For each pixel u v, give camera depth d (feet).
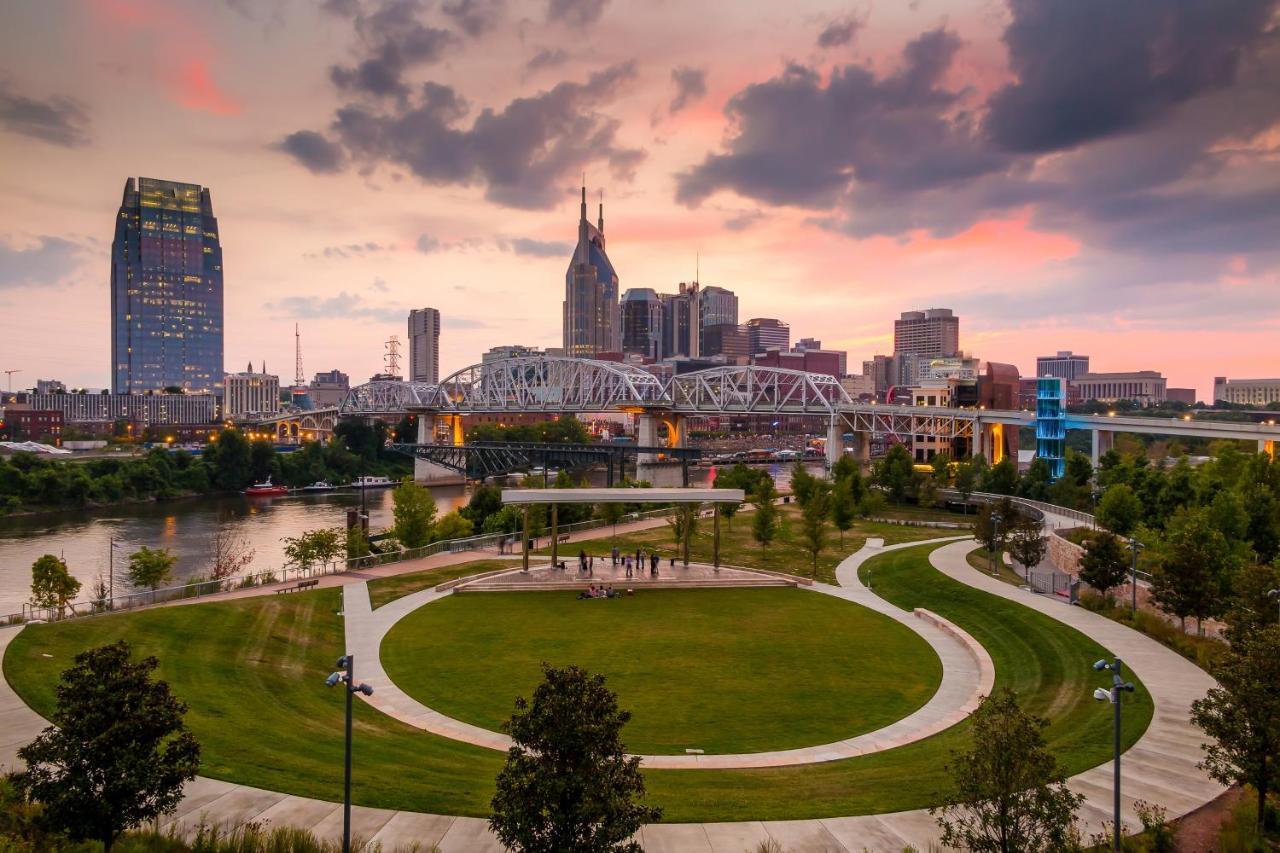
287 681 137.39
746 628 178.29
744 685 141.59
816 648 163.73
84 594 273.54
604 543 290.97
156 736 68.13
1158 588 154.71
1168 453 611.88
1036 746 66.64
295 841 76.79
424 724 121.90
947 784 96.94
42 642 135.23
